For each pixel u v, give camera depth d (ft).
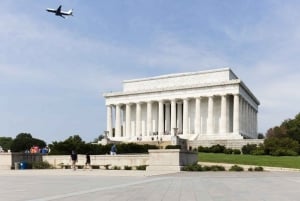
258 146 339.57
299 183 106.01
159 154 168.45
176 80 455.63
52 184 101.40
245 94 443.32
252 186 95.25
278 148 320.70
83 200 66.44
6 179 121.90
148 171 164.14
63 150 272.51
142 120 471.21
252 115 501.56
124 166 191.83
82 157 213.46
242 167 187.83
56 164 214.48
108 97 482.28
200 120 432.25
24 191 82.69
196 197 71.05
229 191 82.33
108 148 296.92
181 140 370.53
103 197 70.95
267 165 210.79
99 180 116.06
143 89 467.11
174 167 165.07
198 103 428.15
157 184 100.27
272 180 117.91
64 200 66.49
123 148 307.99
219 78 432.25
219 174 149.18
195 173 153.07
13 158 197.16
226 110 416.67
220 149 341.82
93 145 294.87
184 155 175.11
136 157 196.13
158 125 456.86
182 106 462.60
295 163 220.23
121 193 77.82
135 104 472.03
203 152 335.26
